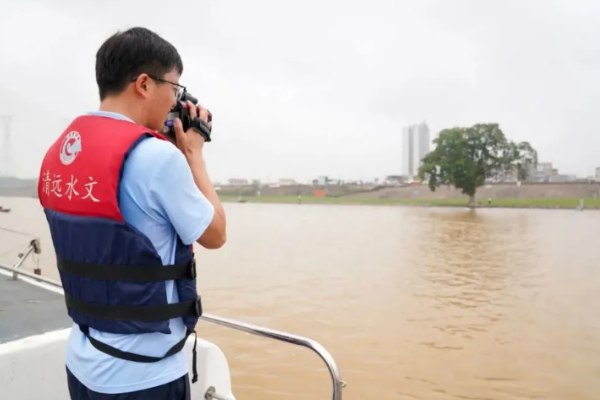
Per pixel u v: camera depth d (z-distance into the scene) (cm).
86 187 134
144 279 133
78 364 144
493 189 9681
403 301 1302
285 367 821
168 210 136
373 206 8519
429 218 4956
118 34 152
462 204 7762
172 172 136
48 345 241
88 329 142
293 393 722
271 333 206
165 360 142
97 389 138
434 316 1145
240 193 12888
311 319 1122
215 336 984
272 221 4747
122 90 149
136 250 131
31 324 267
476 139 7000
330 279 1630
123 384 137
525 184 9419
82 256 136
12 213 2745
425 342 953
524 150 7262
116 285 133
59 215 142
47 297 326
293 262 2016
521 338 975
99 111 150
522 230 3456
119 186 133
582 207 6256
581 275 1677
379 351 904
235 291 1438
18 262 492
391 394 719
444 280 1606
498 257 2127
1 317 279
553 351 897
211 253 2309
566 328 1039
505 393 722
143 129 140
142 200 134
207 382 255
